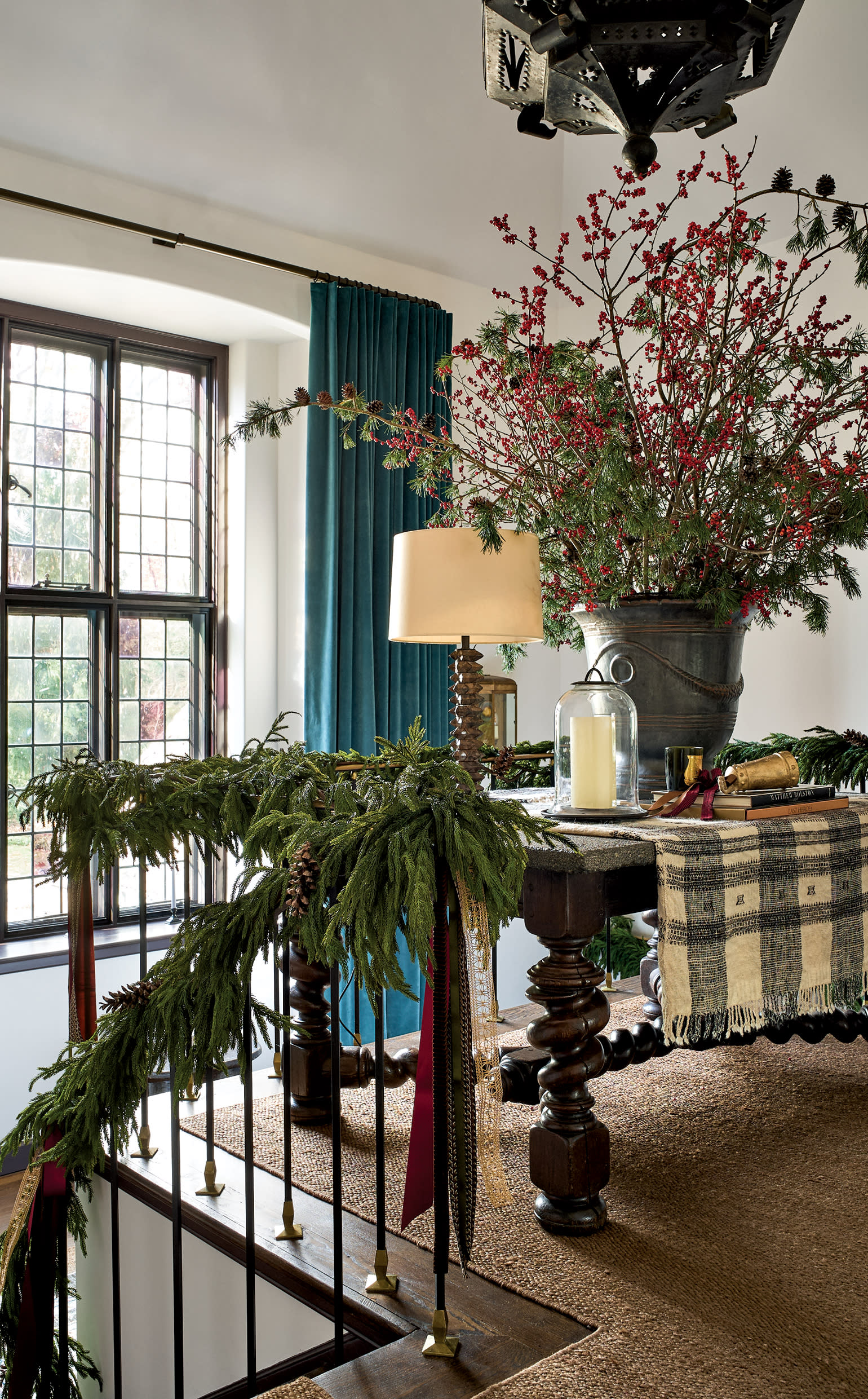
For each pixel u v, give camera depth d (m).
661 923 1.65
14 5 3.28
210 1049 1.41
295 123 3.94
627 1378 1.30
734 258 2.07
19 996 3.81
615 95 1.34
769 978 1.78
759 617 2.36
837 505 2.06
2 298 4.06
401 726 4.45
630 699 2.00
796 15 1.30
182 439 4.70
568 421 2.08
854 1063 2.61
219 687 4.72
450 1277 1.59
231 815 1.83
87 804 1.83
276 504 4.70
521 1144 2.15
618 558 2.11
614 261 4.84
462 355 2.32
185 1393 1.93
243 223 4.12
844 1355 1.35
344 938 1.38
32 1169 1.70
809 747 2.95
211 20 3.55
